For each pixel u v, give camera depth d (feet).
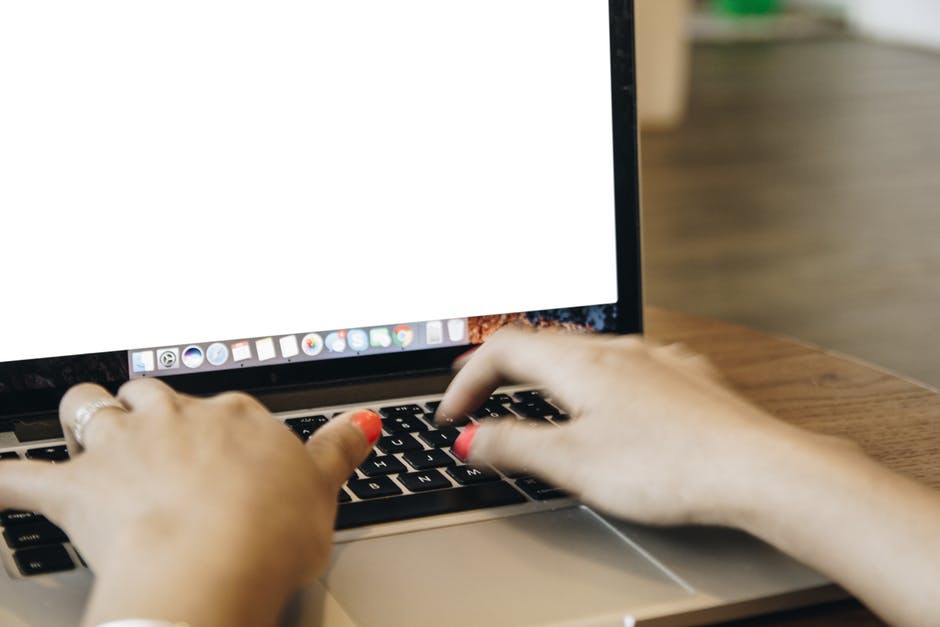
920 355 8.34
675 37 16.55
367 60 2.39
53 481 1.63
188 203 2.28
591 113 2.57
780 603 1.70
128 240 2.25
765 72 20.92
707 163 14.73
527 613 1.62
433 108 2.45
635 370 1.99
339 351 2.42
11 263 2.17
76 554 1.75
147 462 1.62
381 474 2.07
